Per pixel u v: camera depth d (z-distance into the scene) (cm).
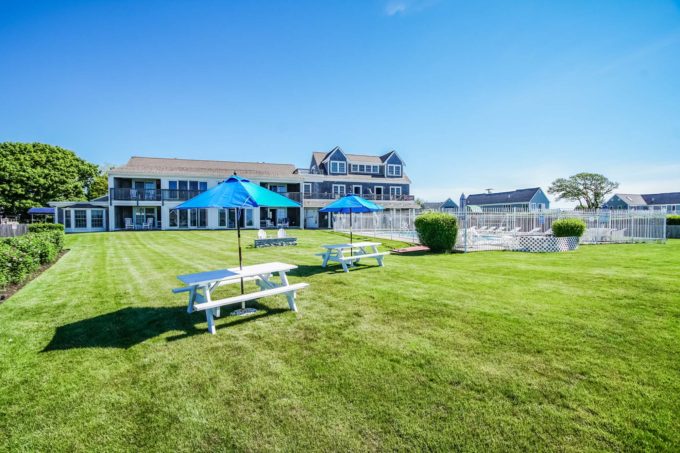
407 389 310
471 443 239
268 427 263
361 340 426
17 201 3850
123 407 293
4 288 743
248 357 386
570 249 1396
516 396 295
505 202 5338
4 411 288
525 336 426
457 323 479
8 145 4038
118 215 3086
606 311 522
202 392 315
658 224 1723
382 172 4444
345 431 256
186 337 451
